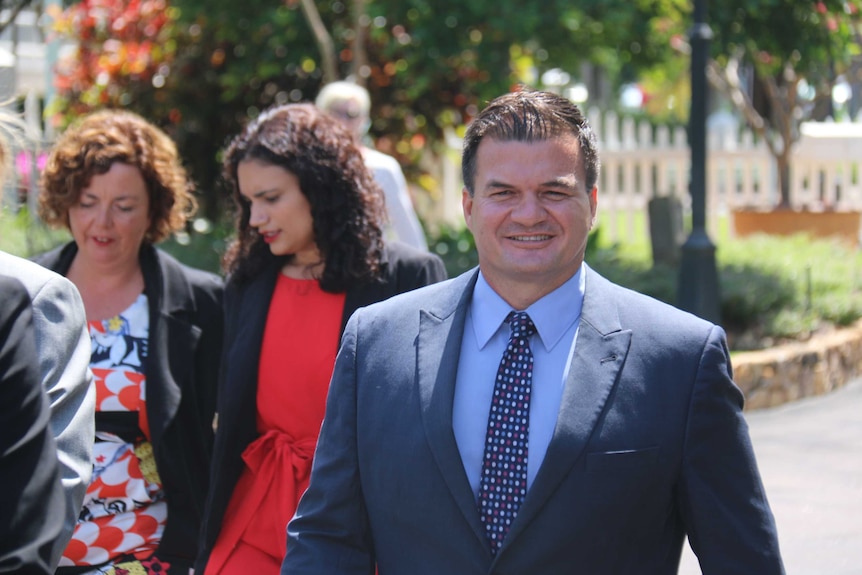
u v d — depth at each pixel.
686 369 3.54
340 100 9.45
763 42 17.20
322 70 17.50
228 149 5.38
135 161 5.43
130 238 5.41
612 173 24.28
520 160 3.62
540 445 3.56
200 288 5.57
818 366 13.20
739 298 13.81
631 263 16.02
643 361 3.55
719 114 37.19
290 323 5.09
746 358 12.45
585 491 3.45
